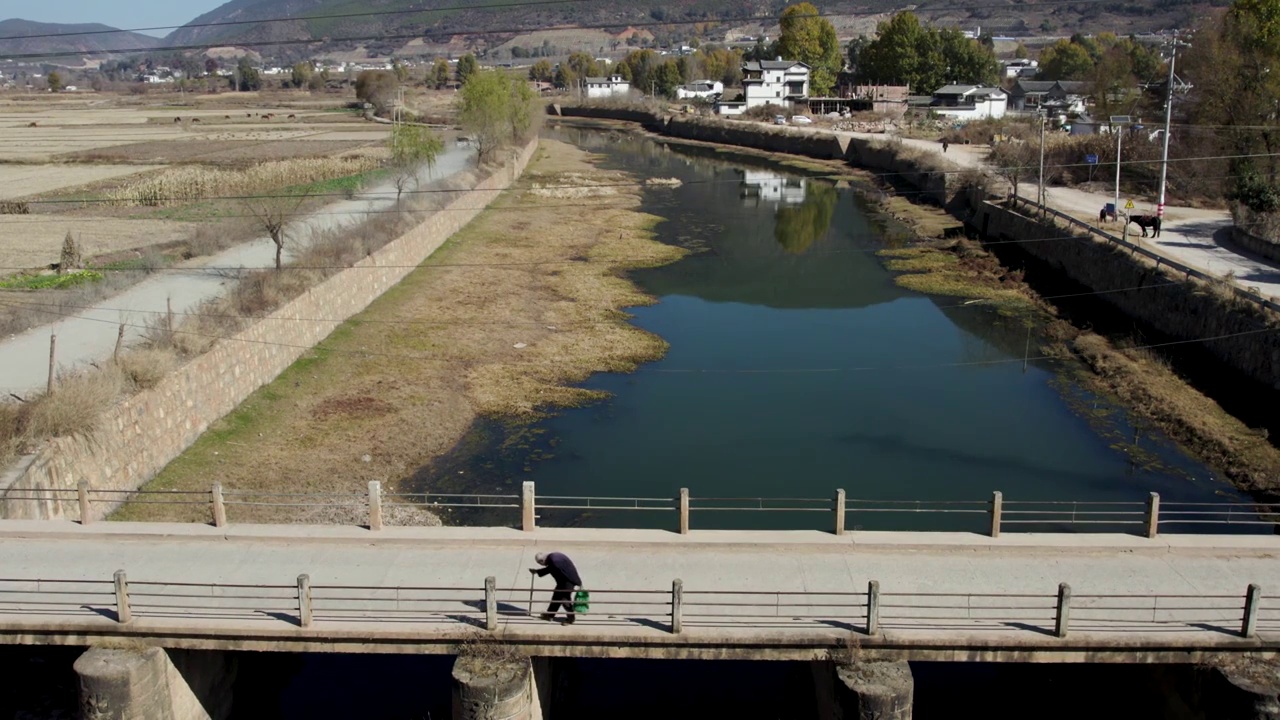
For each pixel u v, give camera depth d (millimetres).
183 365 28109
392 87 157750
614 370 37938
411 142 68625
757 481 28609
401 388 34344
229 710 18125
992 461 30109
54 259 45250
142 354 27172
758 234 64500
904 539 18250
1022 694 19141
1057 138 82375
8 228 54062
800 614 16016
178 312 34594
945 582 17062
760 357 40031
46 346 31688
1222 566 17719
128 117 142000
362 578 17109
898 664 15250
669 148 119312
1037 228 55812
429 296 45969
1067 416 33781
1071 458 30297
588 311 45562
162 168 79938
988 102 130250
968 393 36062
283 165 75375
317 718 18484
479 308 44625
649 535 18359
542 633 15422
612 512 26438
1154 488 28188
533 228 63812
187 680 16422
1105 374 37562
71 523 18891
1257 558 18031
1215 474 28953
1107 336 41656
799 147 110000
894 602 16344
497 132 84938
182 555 17875
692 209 73688
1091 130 92188
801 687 18453
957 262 56469
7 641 15664
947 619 15789
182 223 56531
